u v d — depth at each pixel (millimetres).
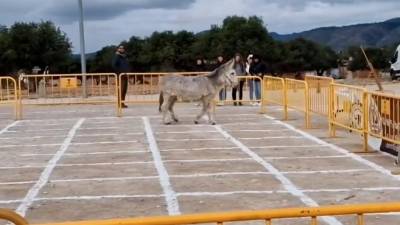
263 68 23547
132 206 8406
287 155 12359
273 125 17344
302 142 14094
